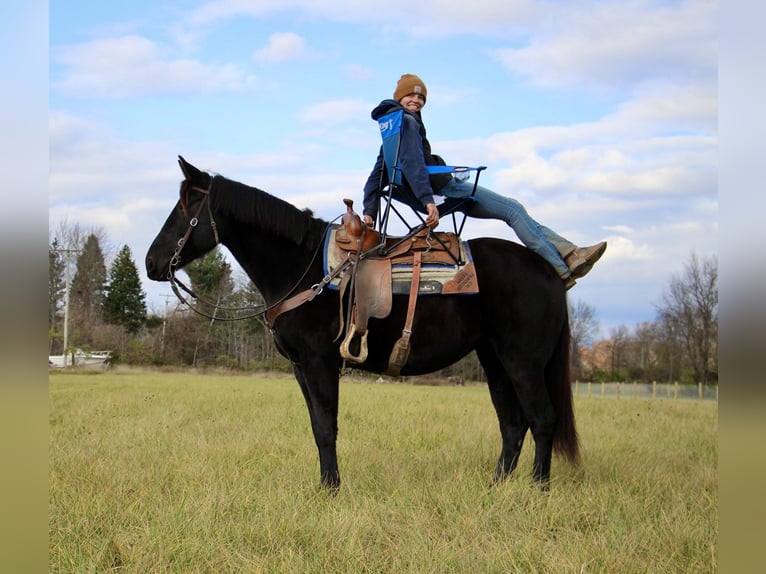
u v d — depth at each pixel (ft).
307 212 17.48
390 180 17.08
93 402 42.57
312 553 12.50
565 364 17.35
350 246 16.39
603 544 12.30
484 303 16.85
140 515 14.35
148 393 53.72
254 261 17.07
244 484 16.94
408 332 16.15
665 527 13.70
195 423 30.89
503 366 17.84
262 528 13.48
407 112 17.31
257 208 16.71
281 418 32.89
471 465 20.01
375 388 73.77
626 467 19.75
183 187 16.97
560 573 11.35
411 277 16.47
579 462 17.31
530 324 16.80
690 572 11.57
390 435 26.25
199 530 13.17
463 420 32.94
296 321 16.28
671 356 169.99
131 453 21.79
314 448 22.95
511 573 11.53
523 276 16.92
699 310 157.07
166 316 170.60
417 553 12.17
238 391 58.70
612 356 199.93
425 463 20.22
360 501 15.31
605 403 53.98
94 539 12.96
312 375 16.25
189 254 17.08
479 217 18.30
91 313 172.86
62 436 25.58
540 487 16.24
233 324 165.48
